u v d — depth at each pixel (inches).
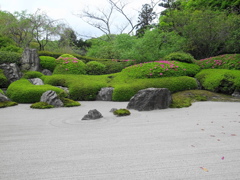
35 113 229.3
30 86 344.5
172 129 151.4
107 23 989.8
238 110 225.1
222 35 507.2
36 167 89.8
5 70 403.2
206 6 652.7
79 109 254.4
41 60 480.7
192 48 539.5
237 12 574.6
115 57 674.8
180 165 89.3
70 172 84.7
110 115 211.0
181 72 393.1
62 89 343.9
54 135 140.9
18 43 676.7
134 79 381.7
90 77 419.5
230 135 132.1
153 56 498.0
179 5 744.3
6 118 203.6
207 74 385.1
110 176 80.9
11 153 107.0
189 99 298.7
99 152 106.4
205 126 158.2
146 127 159.5
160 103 242.5
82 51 943.7
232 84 332.8
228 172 82.3
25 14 657.6
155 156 99.6
